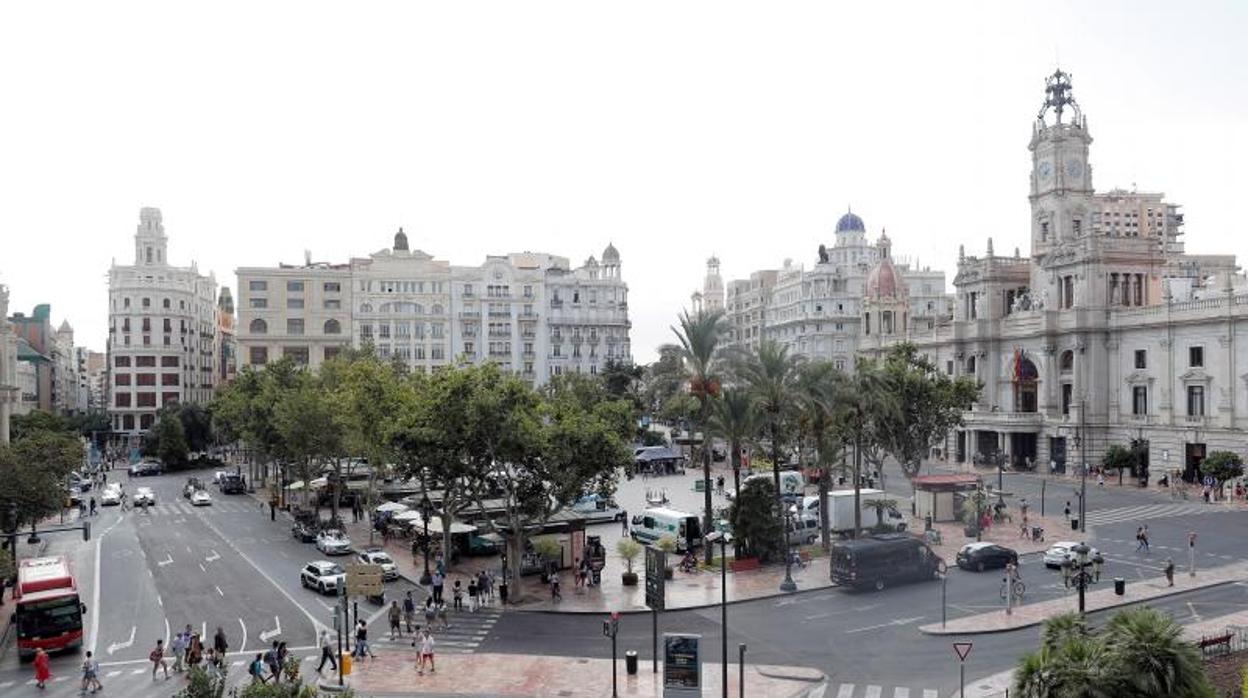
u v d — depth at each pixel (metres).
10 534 59.44
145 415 184.38
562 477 56.38
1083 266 121.25
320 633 50.84
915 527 79.94
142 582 63.84
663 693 38.25
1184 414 107.19
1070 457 117.19
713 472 127.69
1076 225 131.50
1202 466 93.62
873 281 170.38
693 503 97.69
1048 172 133.25
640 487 111.75
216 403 134.38
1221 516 82.94
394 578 63.88
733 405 64.88
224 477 118.38
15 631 52.81
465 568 67.69
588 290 184.00
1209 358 104.06
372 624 52.62
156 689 41.97
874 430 82.19
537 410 58.69
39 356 175.50
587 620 52.56
